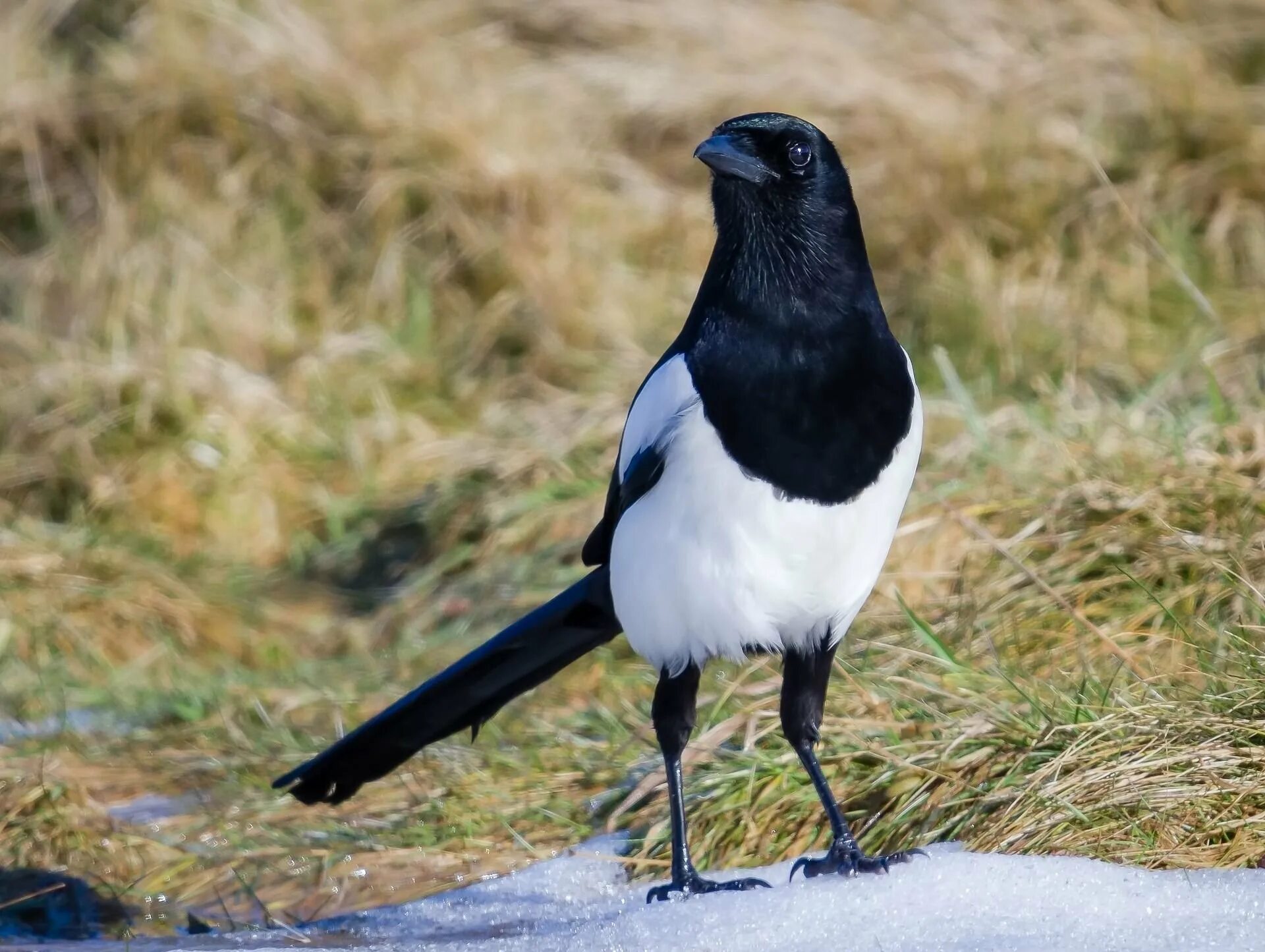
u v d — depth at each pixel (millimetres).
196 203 15188
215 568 12609
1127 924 5824
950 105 14633
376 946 6461
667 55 16266
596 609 7816
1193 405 10516
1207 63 14242
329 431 13773
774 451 6617
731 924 6020
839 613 6953
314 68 15664
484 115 15484
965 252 13297
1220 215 13008
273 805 9008
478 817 8500
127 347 14344
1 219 15508
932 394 12062
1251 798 6738
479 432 13422
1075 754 7059
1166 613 8250
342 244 14992
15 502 13203
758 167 6715
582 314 14211
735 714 8312
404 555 12570
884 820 7484
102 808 8898
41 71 16234
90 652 11258
